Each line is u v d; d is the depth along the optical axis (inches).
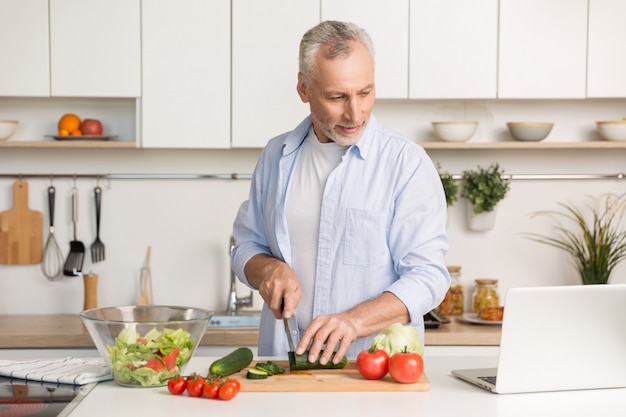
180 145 132.7
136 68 132.0
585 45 134.0
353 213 85.9
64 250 144.6
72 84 131.8
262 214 95.0
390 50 132.8
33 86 131.8
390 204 85.7
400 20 132.6
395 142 87.1
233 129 132.8
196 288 145.3
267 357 80.4
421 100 144.9
